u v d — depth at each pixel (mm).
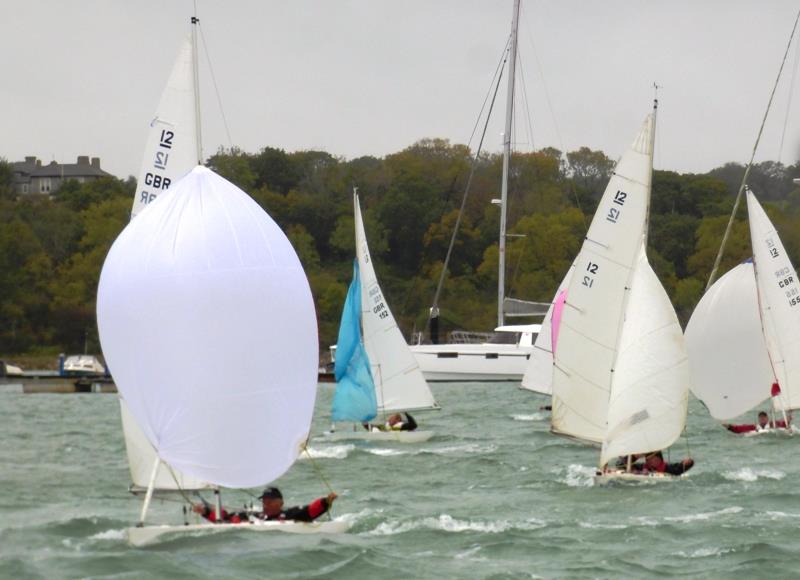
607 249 65250
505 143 147625
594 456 73500
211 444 41406
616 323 65125
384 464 69688
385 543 45281
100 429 93812
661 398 58781
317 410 112250
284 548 42781
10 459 73188
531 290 191875
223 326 41562
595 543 45812
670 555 43844
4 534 46219
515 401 121375
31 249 194875
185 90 47844
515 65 146625
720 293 85312
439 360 146250
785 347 84625
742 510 52406
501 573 40938
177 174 47781
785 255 84625
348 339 81750
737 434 85812
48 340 190125
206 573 39719
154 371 41188
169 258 41469
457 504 54656
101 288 41625
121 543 44500
